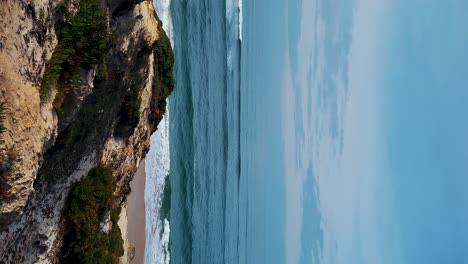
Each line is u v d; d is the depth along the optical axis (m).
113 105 22.86
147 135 29.03
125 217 28.56
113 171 24.45
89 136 21.09
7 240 16.16
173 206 41.44
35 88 14.45
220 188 50.41
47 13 15.28
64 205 20.11
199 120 45.41
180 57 41.84
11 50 13.09
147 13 25.39
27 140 13.70
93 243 21.47
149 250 37.38
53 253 19.42
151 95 28.27
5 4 12.88
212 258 48.66
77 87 17.23
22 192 13.63
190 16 42.88
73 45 16.77
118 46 21.61
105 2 19.59
